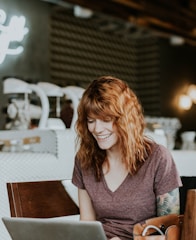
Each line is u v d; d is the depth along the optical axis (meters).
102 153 2.07
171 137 5.30
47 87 3.66
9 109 3.67
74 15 8.58
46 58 8.04
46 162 2.51
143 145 2.03
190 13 9.39
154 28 9.17
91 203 2.14
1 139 3.01
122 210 2.00
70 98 3.69
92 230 1.61
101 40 9.41
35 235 1.74
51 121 3.45
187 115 10.95
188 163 2.60
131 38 10.20
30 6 7.75
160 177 1.99
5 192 2.37
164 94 10.58
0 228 2.34
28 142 2.86
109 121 1.98
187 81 11.09
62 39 8.47
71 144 2.60
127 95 2.01
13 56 7.24
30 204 2.25
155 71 10.45
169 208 1.98
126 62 10.14
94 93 1.99
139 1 8.07
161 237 1.74
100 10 7.94
